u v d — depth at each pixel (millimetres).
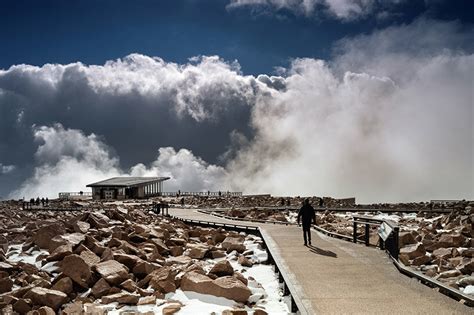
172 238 19266
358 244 16906
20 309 9734
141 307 10367
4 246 16094
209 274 12734
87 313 9352
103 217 20719
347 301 9141
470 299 8758
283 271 11828
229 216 33125
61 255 13602
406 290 9984
